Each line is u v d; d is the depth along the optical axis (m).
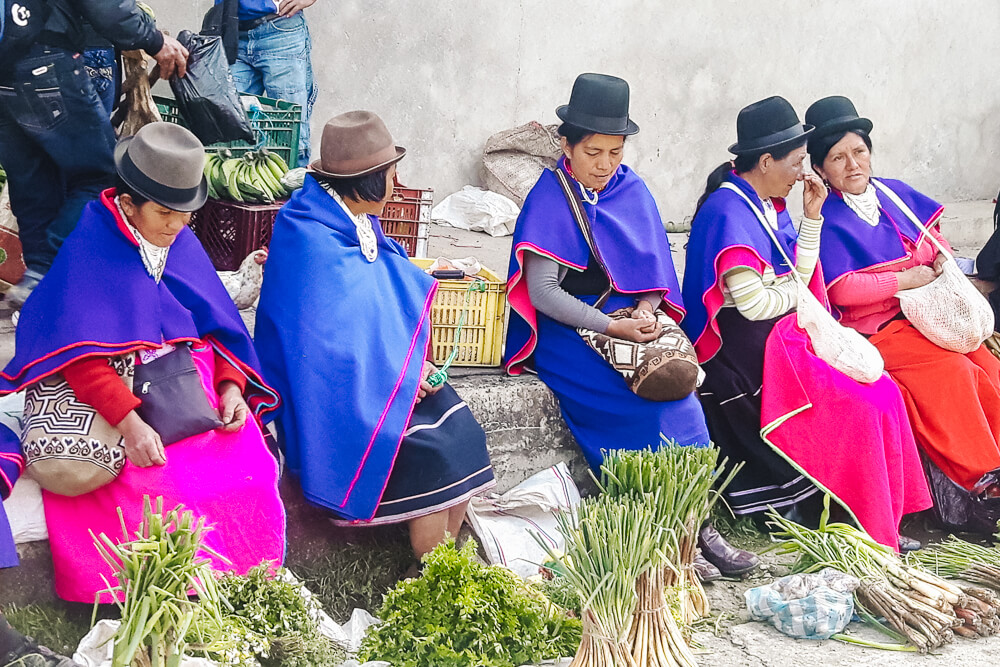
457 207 7.43
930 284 4.71
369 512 3.53
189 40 4.75
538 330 4.35
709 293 4.34
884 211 4.82
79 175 4.35
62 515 3.17
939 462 4.67
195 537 2.62
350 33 7.20
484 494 4.15
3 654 2.73
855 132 4.71
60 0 4.09
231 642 2.72
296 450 3.59
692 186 8.85
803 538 3.88
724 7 8.61
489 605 3.08
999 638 3.61
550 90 8.00
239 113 4.75
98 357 3.16
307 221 3.73
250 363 3.51
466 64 7.61
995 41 10.38
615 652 3.02
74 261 3.20
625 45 8.23
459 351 4.46
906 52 9.75
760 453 4.41
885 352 4.72
